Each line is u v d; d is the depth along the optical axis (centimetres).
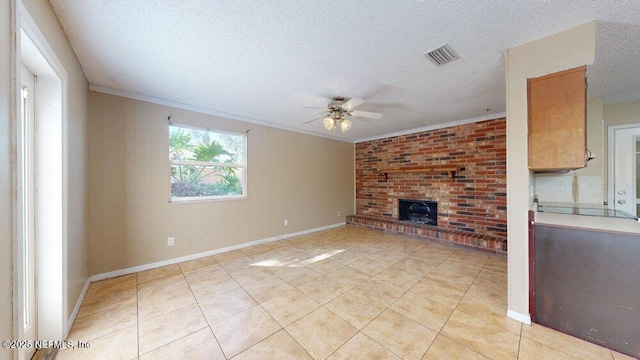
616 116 303
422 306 206
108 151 266
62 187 164
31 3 118
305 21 155
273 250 368
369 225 506
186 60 206
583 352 151
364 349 156
